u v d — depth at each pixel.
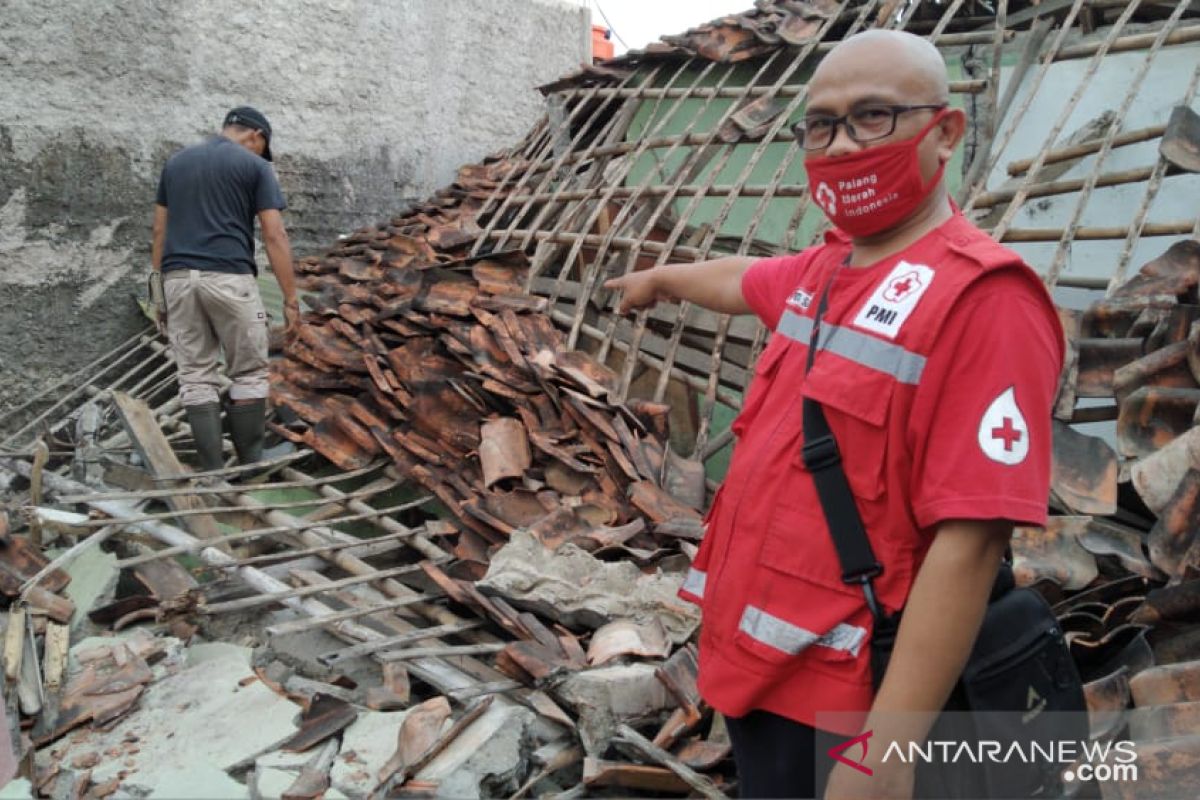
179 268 4.92
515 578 3.67
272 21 7.44
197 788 2.75
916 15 6.00
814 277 1.79
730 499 1.76
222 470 4.88
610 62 7.27
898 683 1.50
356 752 2.91
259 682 3.32
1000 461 1.47
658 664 3.28
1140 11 5.13
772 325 2.02
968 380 1.50
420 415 5.05
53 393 6.41
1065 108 4.66
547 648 3.37
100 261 6.61
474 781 2.79
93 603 3.77
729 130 5.71
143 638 3.56
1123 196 4.82
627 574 3.72
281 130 7.61
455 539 4.46
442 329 5.42
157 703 3.21
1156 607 2.77
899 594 1.58
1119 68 4.98
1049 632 1.66
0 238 6.16
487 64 9.28
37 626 3.52
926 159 1.61
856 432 1.58
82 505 4.65
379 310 5.96
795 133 1.74
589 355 5.42
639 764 2.89
